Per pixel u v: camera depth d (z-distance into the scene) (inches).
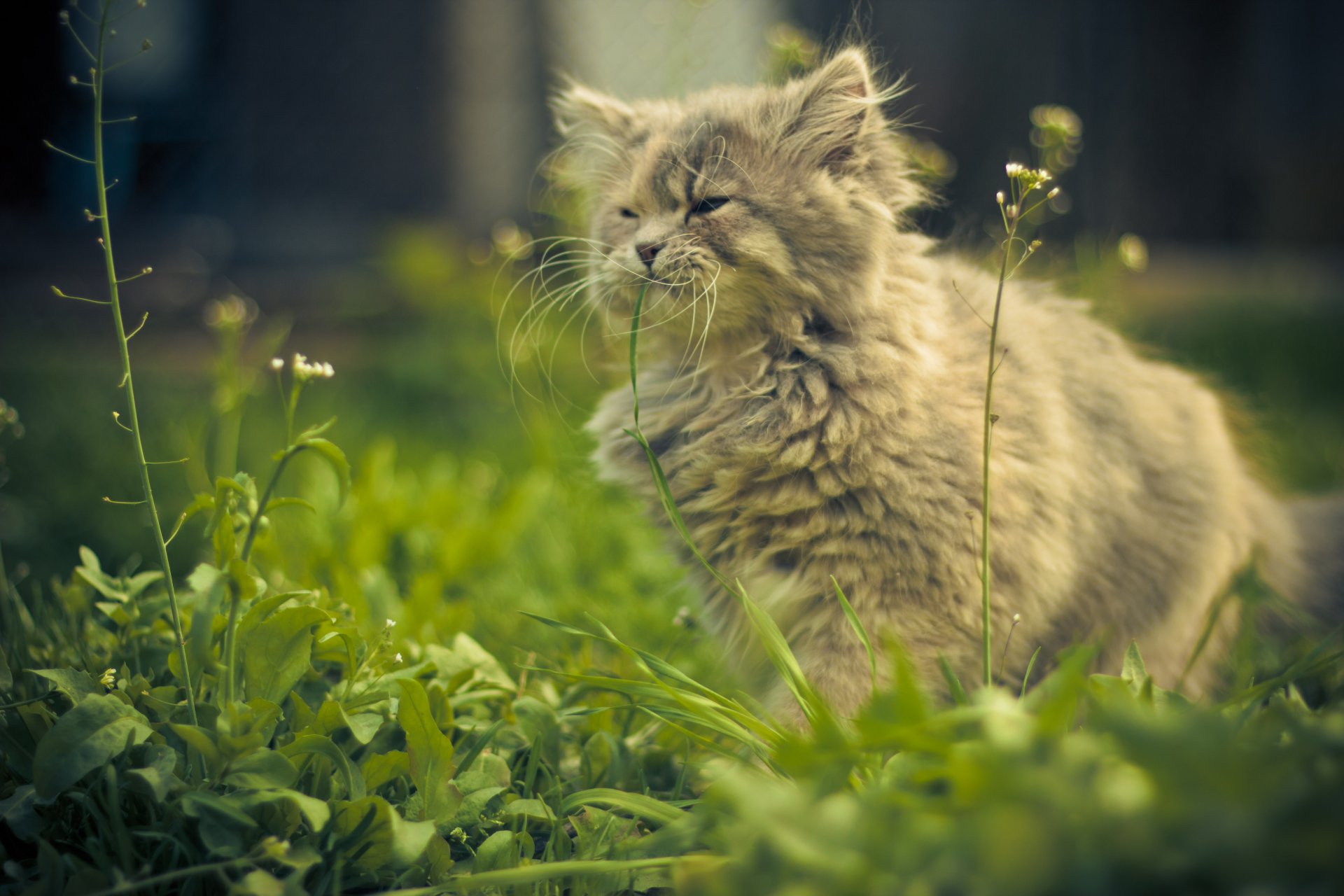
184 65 65.5
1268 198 97.4
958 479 30.3
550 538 37.6
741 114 32.3
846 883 21.9
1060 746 23.3
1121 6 83.4
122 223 65.6
